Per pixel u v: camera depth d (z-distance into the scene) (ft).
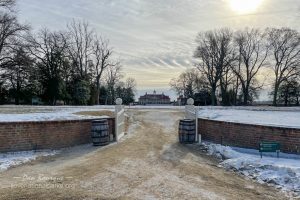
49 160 37.81
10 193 24.58
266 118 65.05
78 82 163.43
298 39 174.60
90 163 35.37
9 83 142.61
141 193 24.84
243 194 25.05
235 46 183.93
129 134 56.18
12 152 41.88
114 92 245.04
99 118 51.06
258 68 183.42
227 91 191.42
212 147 43.60
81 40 170.50
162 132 57.93
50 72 156.15
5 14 129.70
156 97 308.40
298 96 189.98
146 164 34.55
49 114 58.08
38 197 23.58
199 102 217.36
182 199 23.53
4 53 130.31
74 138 47.73
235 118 66.08
